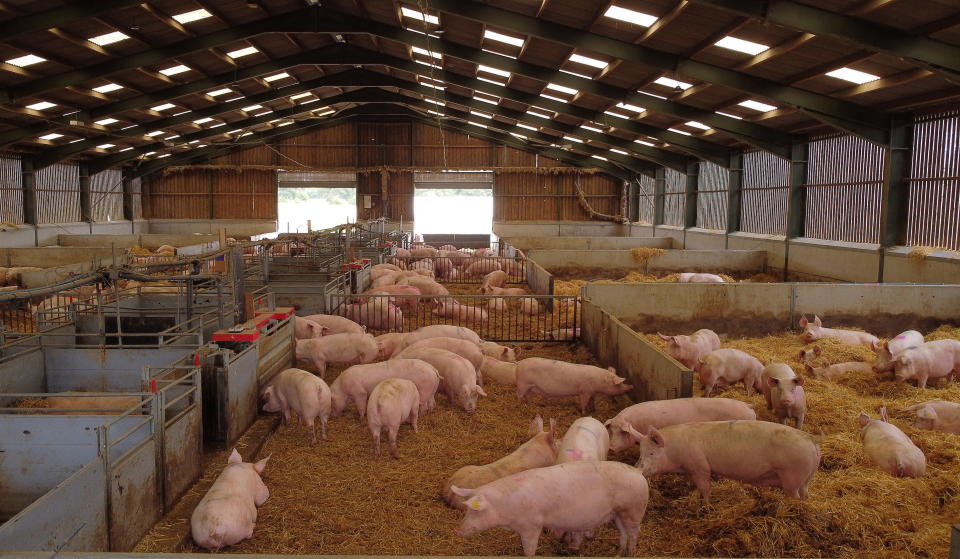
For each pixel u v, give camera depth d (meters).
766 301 10.78
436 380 7.07
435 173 30.36
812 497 4.86
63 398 6.35
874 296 10.80
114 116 19.20
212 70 16.62
